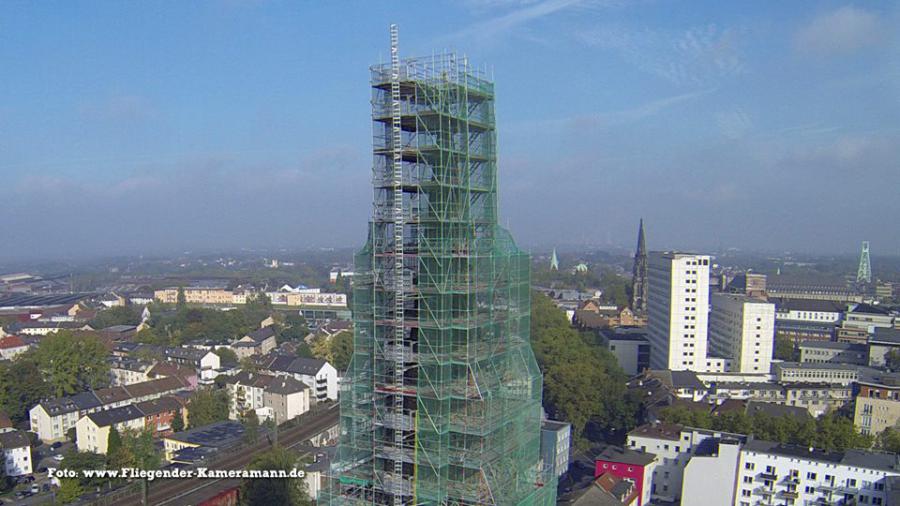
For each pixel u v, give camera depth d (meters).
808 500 118.25
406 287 65.44
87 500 123.12
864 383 174.38
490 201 71.06
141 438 149.12
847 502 114.88
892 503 101.06
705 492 125.06
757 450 123.31
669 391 184.88
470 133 69.56
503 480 67.81
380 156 66.94
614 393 171.88
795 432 143.88
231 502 116.25
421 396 63.78
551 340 198.88
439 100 65.00
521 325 75.31
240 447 154.38
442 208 64.19
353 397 68.12
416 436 63.97
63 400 191.12
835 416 170.25
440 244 63.72
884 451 138.50
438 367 63.22
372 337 67.38
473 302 64.69
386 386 65.69
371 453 67.94
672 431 144.00
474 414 64.81
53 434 183.25
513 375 72.62
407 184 64.62
